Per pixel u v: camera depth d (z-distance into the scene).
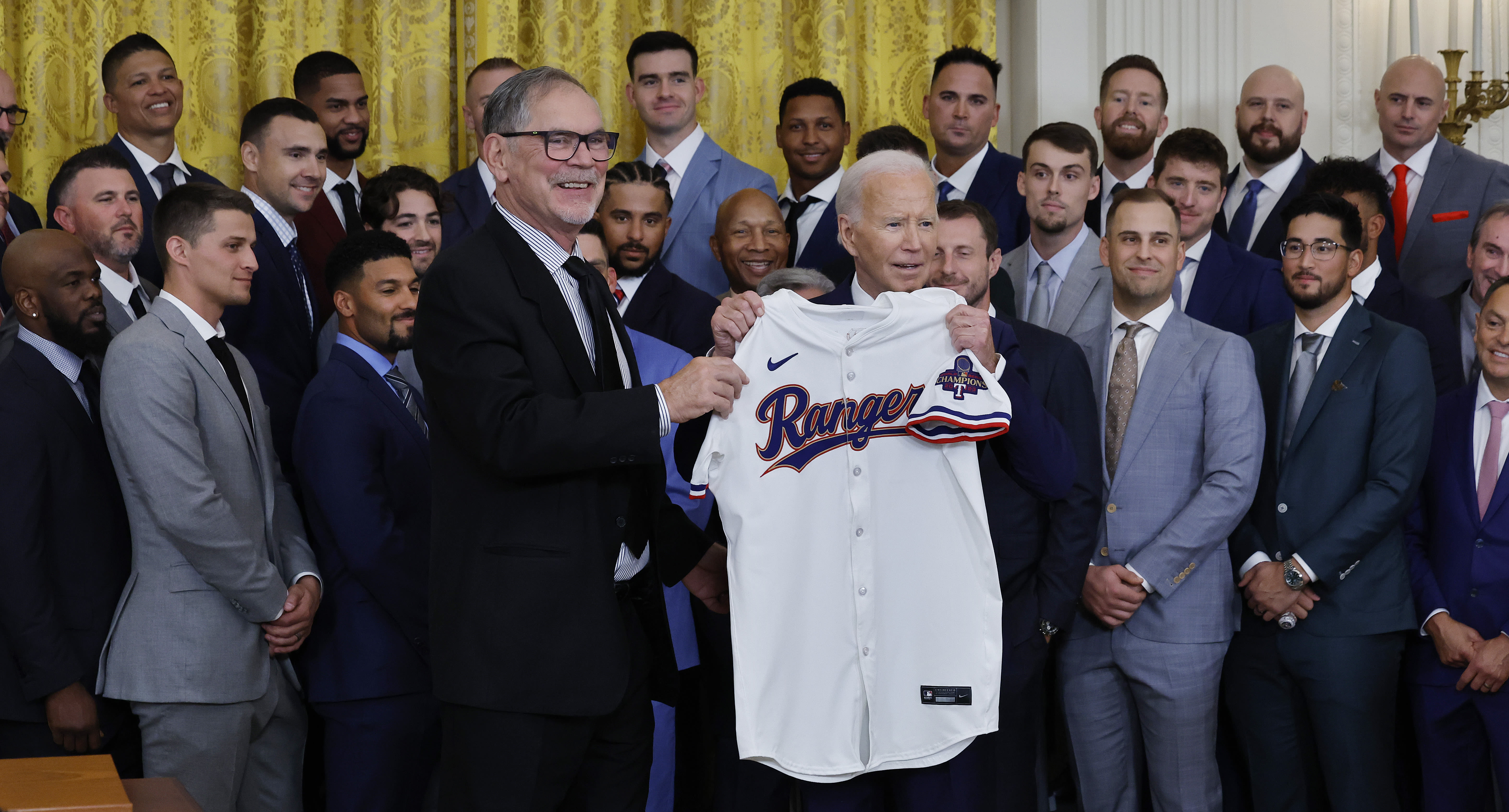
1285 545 3.16
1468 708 3.17
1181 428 3.13
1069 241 3.70
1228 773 3.36
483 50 4.36
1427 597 3.19
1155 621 3.08
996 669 2.29
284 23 4.16
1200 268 3.70
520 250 2.12
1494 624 3.12
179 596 2.69
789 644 2.27
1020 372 2.48
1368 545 3.06
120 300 3.22
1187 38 4.85
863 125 4.81
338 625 2.89
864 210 2.36
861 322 2.25
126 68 3.61
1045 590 2.91
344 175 4.00
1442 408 3.30
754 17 4.66
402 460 2.95
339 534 2.84
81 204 3.17
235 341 3.35
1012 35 5.05
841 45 4.71
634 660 2.24
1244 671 3.21
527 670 2.05
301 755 2.99
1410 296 3.60
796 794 3.25
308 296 3.62
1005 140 5.09
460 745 2.10
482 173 4.02
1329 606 3.10
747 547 2.23
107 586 2.80
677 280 3.68
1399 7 4.81
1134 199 3.22
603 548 2.11
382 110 4.23
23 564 2.64
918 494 2.29
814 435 2.26
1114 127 4.26
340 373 2.95
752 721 2.23
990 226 3.18
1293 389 3.26
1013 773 2.83
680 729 3.22
